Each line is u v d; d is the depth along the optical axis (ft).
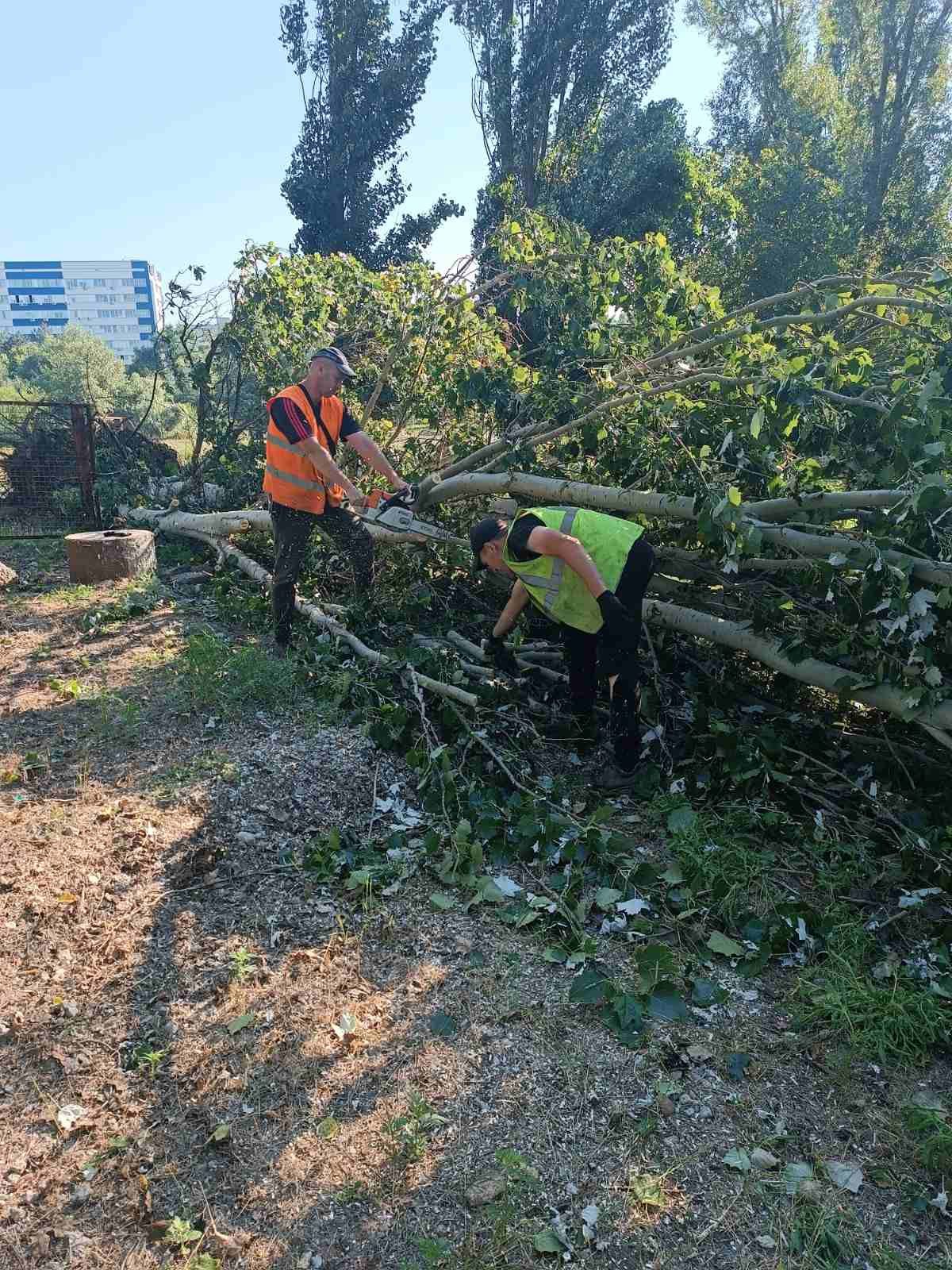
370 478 20.31
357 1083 6.97
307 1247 5.72
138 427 27.84
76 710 12.87
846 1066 7.46
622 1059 7.39
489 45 61.26
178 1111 6.63
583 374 18.80
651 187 59.26
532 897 9.30
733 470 13.96
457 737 12.16
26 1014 7.37
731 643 13.42
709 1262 5.76
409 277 18.86
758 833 10.98
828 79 67.82
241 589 18.99
